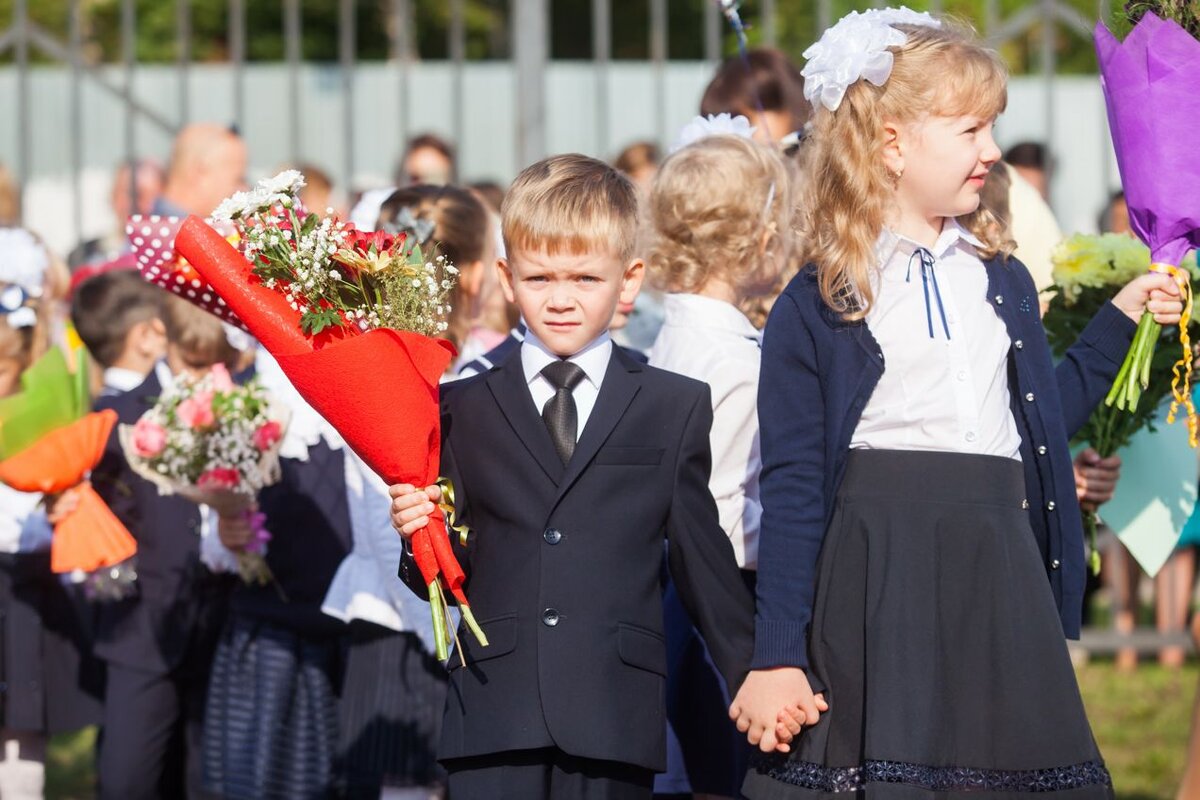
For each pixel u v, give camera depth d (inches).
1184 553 747.4
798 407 317.4
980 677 303.1
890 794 293.6
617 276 320.8
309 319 303.4
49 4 1669.5
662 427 320.2
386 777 410.9
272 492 438.6
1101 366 339.9
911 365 312.7
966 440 310.8
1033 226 446.0
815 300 319.9
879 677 301.7
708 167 379.6
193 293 391.5
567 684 304.7
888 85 313.3
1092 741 305.4
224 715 439.5
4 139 1226.0
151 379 478.9
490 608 312.7
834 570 311.9
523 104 652.7
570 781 306.0
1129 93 332.5
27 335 476.1
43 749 484.4
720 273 378.9
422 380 305.1
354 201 669.9
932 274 317.1
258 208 306.3
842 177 316.5
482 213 424.8
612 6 1637.6
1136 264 375.6
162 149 1236.5
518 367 324.5
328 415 305.1
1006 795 299.0
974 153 311.9
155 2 1686.8
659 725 312.0
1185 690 709.3
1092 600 848.3
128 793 454.0
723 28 1545.3
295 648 438.0
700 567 318.3
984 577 305.9
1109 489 378.6
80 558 428.8
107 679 466.3
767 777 315.0
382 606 410.0
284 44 1678.2
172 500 459.2
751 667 310.5
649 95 1169.4
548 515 312.2
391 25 1665.8
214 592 463.2
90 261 769.6
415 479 305.3
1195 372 371.2
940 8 603.8
